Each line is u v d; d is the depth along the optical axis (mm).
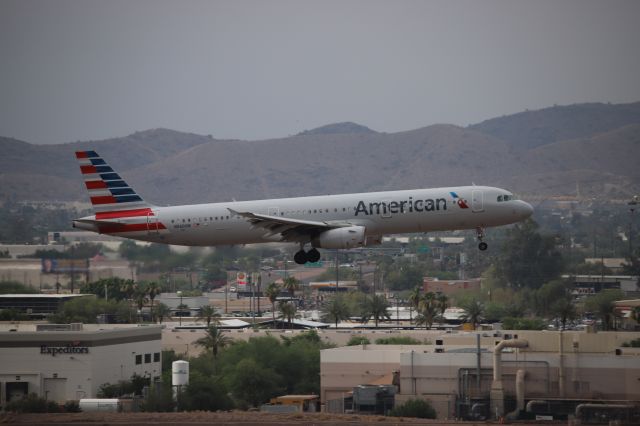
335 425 160375
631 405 188125
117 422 165000
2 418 171375
